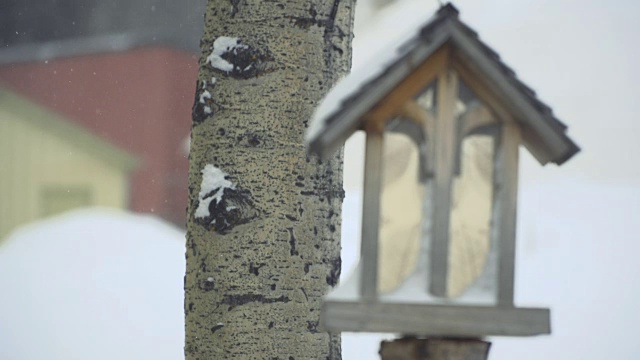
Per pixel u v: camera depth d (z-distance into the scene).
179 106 70.62
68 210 72.25
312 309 14.22
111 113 71.88
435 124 9.34
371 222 9.25
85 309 28.09
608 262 27.08
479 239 9.52
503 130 9.50
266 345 14.03
